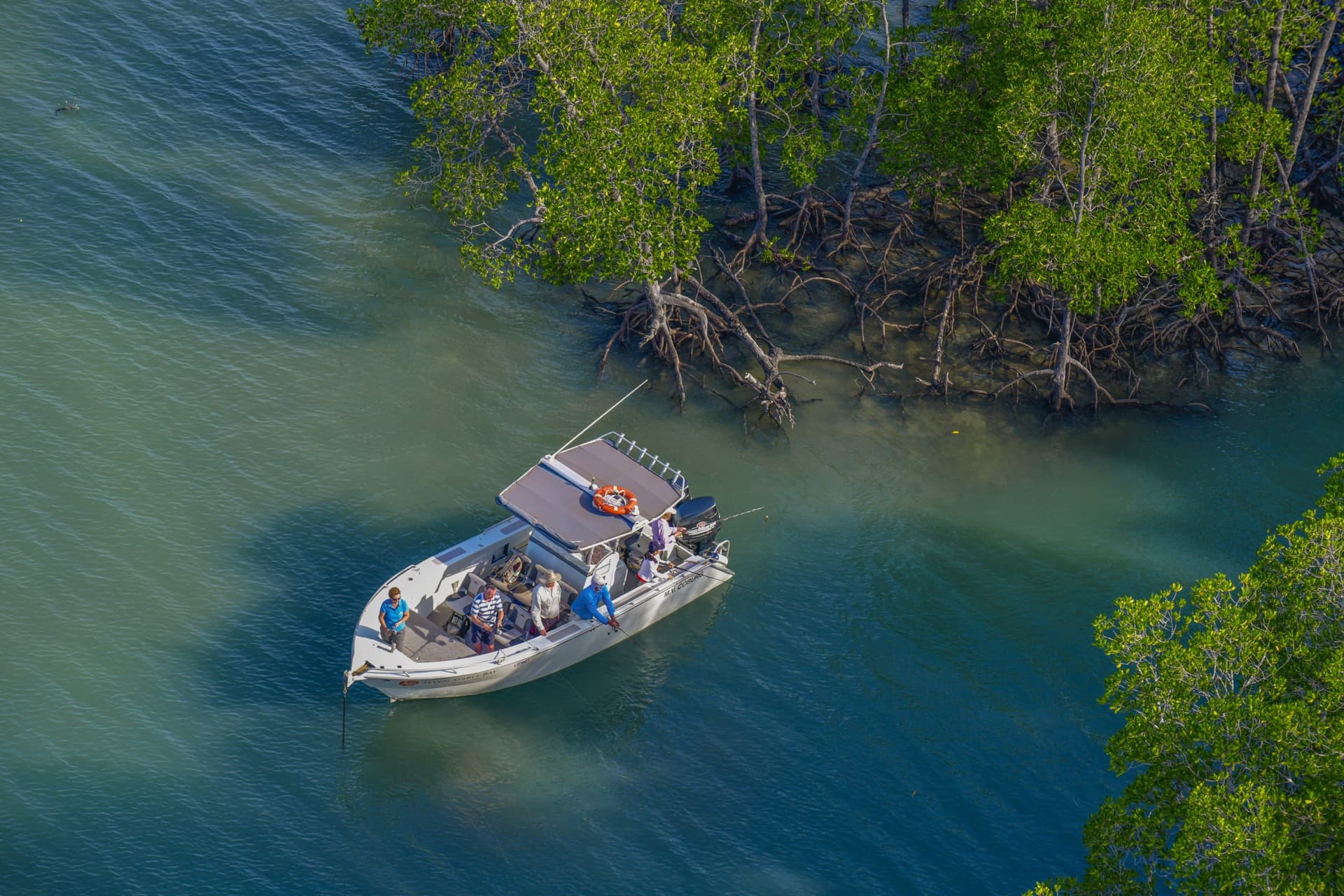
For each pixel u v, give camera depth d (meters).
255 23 68.19
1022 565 44.03
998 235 50.50
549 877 33.16
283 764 35.22
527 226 57.88
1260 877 22.23
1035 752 37.31
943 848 34.53
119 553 40.53
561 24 48.97
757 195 57.19
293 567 40.94
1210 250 56.69
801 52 55.31
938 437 49.94
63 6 66.88
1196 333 54.94
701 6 53.16
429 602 38.66
